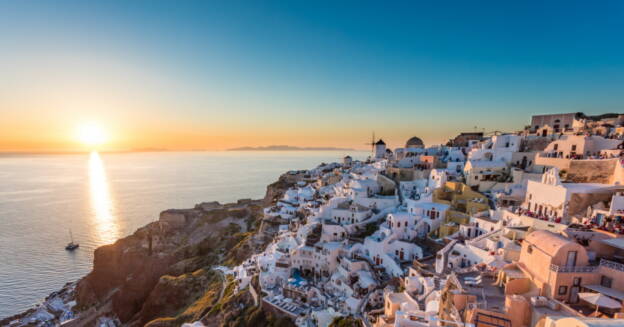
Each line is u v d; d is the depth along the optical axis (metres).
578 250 26.34
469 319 24.83
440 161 101.00
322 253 72.50
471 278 32.00
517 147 78.62
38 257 152.25
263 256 88.69
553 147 65.94
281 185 188.00
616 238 30.59
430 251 60.53
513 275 28.80
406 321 24.75
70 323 103.25
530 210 50.12
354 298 54.47
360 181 102.00
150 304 99.88
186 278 102.69
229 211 161.62
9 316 104.75
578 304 25.03
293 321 58.12
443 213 67.06
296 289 65.56
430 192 78.31
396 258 62.56
